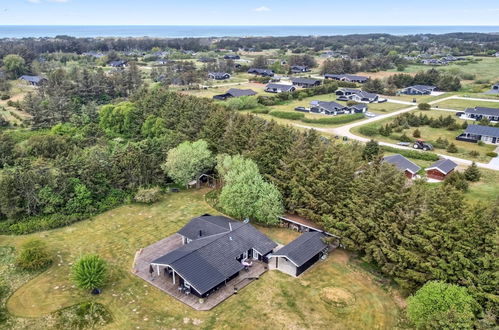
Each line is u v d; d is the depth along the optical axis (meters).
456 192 38.44
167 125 80.38
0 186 49.09
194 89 137.25
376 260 39.03
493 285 31.56
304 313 34.97
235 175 52.69
